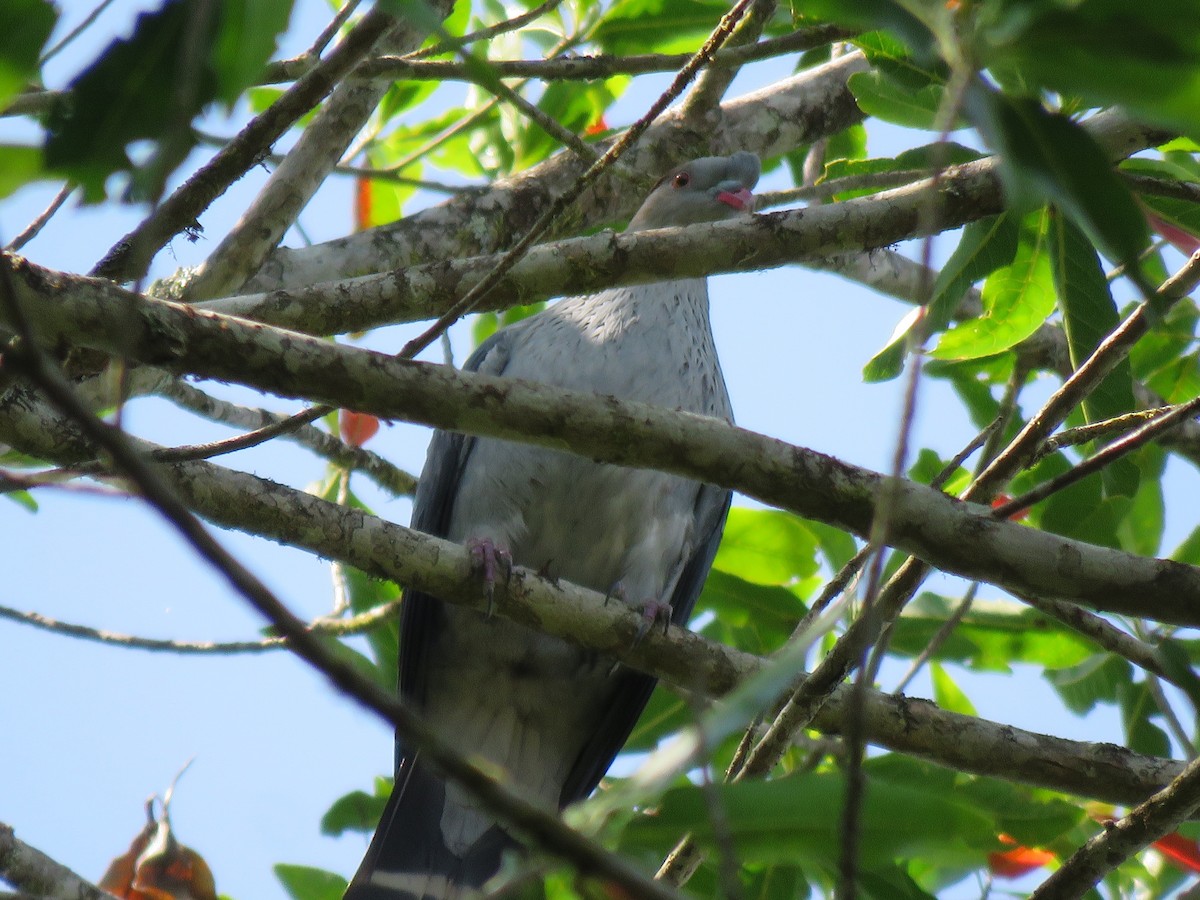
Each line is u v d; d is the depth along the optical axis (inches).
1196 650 348.8
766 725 330.0
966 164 283.7
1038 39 118.0
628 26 408.5
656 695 397.1
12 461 336.5
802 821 145.7
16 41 139.4
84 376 288.0
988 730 290.7
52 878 253.3
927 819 144.4
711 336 419.2
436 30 127.2
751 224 271.6
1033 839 284.2
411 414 223.9
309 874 350.6
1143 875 349.7
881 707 291.0
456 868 353.1
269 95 398.0
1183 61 114.7
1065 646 376.8
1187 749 333.1
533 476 381.7
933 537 234.4
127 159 152.6
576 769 406.9
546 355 394.3
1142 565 231.9
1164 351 429.4
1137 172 309.0
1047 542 232.7
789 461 233.6
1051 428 254.8
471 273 270.1
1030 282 317.7
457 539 392.8
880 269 446.6
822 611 285.9
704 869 298.4
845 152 482.6
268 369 214.7
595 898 142.6
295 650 112.4
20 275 201.2
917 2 123.9
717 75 422.9
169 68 145.9
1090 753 290.8
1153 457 420.2
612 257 267.0
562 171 385.4
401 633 372.2
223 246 315.3
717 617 395.2
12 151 150.8
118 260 235.9
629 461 231.9
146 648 308.7
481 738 406.6
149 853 290.7
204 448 239.1
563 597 302.8
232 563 110.7
